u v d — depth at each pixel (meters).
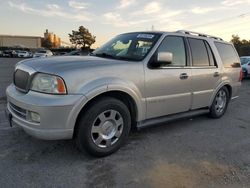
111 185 3.19
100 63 3.85
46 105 3.33
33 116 3.46
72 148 4.12
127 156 3.97
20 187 3.08
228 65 6.27
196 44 5.36
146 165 3.71
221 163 3.89
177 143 4.58
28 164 3.61
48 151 4.00
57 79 3.41
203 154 4.18
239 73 6.70
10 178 3.25
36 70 3.57
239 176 3.53
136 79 4.09
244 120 6.27
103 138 3.83
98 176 3.38
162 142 4.59
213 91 5.77
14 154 3.88
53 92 3.42
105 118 3.82
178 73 4.75
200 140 4.78
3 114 5.82
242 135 5.16
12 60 37.50
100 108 3.70
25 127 3.54
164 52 4.34
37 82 3.53
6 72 16.81
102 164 3.70
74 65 3.64
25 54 52.06
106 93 3.86
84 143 3.67
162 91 4.51
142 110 4.28
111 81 3.74
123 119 4.01
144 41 4.62
